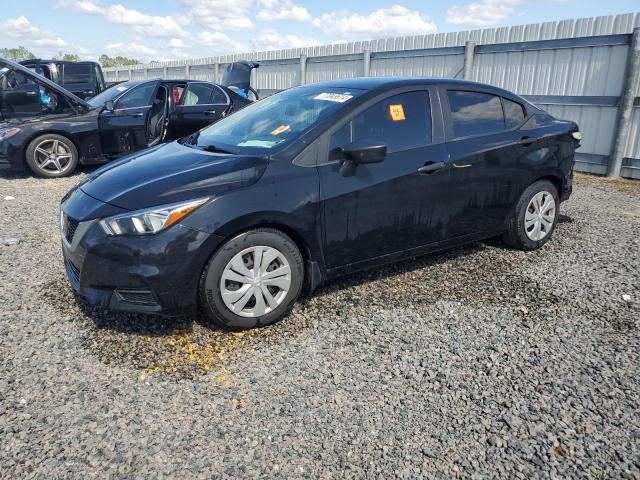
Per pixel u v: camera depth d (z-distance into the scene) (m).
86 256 2.99
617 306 3.66
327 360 2.96
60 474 2.10
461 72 10.48
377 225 3.62
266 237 3.17
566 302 3.72
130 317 3.40
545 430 2.40
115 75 27.02
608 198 7.17
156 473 2.12
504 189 4.34
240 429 2.39
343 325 3.35
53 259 4.46
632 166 8.53
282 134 3.55
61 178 8.13
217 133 4.08
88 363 2.88
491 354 3.04
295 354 3.01
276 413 2.50
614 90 8.45
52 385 2.68
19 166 7.95
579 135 4.94
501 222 4.46
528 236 4.65
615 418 2.48
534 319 3.46
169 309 2.98
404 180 3.67
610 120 8.62
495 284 4.02
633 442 2.33
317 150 3.37
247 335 3.22
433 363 2.94
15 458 2.17
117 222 2.91
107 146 8.45
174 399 2.59
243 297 3.15
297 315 3.48
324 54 13.62
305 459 2.22
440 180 3.87
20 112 8.07
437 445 2.31
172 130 8.66
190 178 3.08
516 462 2.21
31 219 5.70
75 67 14.70
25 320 3.34
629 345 3.14
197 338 3.17
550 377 2.81
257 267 3.17
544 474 2.15
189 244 2.92
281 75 15.31
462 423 2.45
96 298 3.02
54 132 8.00
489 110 4.36
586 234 5.34
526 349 3.09
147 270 2.89
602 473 2.15
